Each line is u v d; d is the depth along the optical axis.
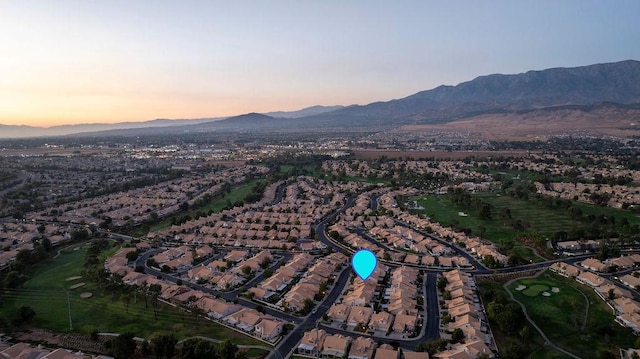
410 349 127.69
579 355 122.75
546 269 187.38
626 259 188.88
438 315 149.12
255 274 190.62
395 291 164.12
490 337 132.75
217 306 150.88
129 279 177.00
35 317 147.88
